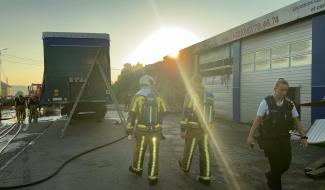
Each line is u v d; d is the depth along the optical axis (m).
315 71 12.14
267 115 4.88
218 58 20.05
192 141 6.18
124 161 8.09
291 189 5.80
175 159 8.27
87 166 7.57
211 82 21.08
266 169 7.24
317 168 6.71
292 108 4.92
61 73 16.41
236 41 17.75
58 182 6.29
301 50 13.08
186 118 6.18
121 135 12.53
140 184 6.11
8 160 8.26
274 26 14.16
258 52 15.94
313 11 11.95
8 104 44.66
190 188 5.86
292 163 7.81
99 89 16.94
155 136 6.11
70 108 18.28
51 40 15.77
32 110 18.95
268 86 15.23
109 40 16.22
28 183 6.06
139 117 6.18
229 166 7.53
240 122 17.44
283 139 4.86
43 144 10.59
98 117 18.27
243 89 17.27
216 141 11.19
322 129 8.36
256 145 10.39
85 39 15.99
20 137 12.53
